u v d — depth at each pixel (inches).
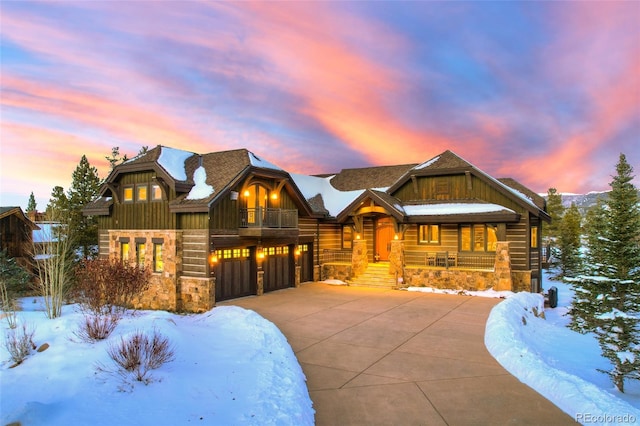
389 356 440.8
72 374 317.1
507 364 407.8
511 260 866.1
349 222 1071.0
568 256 1258.0
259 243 837.2
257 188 847.7
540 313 721.6
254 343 440.5
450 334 528.7
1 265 781.3
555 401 321.1
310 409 306.3
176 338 407.8
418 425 284.7
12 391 289.7
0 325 477.7
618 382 434.9
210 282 719.1
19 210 960.3
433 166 967.0
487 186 910.4
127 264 611.2
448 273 874.1
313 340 503.5
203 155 892.6
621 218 523.5
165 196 764.6
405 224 925.8
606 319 482.0
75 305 645.9
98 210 857.5
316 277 1024.2
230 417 272.1
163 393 295.3
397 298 792.3
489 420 291.3
